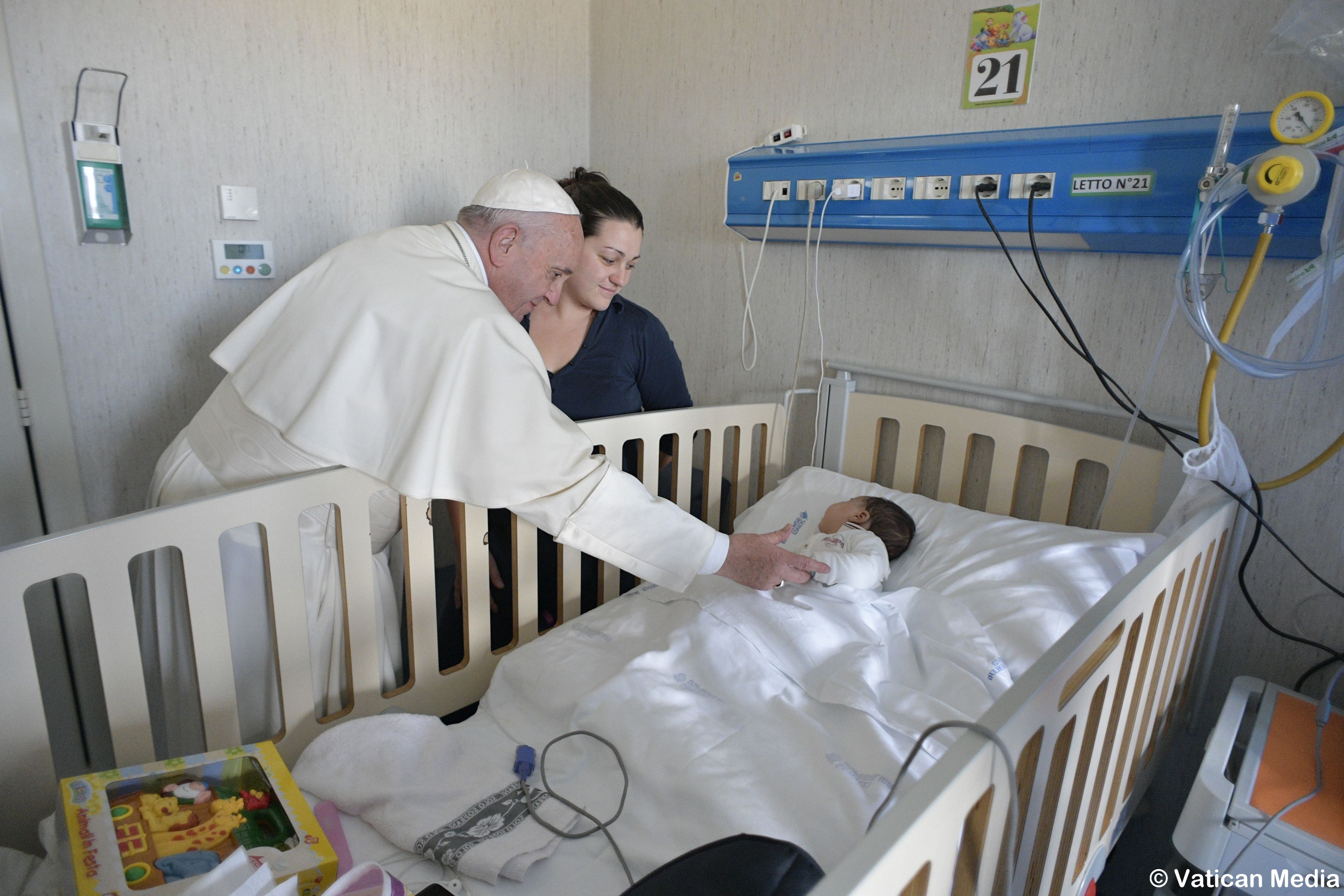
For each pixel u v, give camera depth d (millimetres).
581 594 1714
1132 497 1543
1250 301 1390
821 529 1665
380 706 1346
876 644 1312
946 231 1659
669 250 2338
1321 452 1357
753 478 2223
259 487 1117
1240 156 1276
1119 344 1552
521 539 1475
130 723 1049
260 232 1801
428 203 2100
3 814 952
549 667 1334
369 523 1259
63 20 1474
